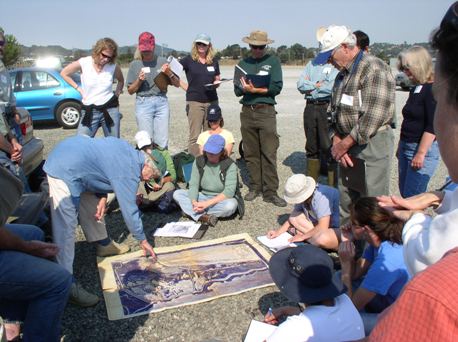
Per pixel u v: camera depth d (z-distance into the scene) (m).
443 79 0.65
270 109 4.66
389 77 3.05
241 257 3.54
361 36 4.55
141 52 5.41
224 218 4.44
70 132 9.50
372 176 3.23
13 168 3.79
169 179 4.78
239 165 6.56
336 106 3.33
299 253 1.92
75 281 2.93
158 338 2.57
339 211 3.62
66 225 2.79
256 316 2.77
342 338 1.76
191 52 5.62
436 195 1.53
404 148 3.70
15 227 2.40
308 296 1.82
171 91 18.62
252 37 4.54
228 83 21.83
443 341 0.57
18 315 2.18
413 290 0.62
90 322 2.72
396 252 2.19
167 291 3.04
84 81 5.00
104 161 2.74
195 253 3.61
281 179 5.80
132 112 12.13
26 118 4.74
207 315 2.78
